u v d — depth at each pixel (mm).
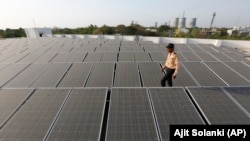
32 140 3158
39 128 3445
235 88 4809
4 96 4652
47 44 16938
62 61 9570
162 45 16594
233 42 23141
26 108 4109
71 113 3908
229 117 3691
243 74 6762
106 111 4305
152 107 4098
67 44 16875
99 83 6172
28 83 6098
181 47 15453
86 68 7633
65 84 6059
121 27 52719
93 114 3871
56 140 3164
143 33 51281
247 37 36469
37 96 4633
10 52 12172
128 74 6988
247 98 4348
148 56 10641
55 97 4574
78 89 4949
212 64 7969
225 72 6965
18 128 3451
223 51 13203
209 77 6516
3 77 6609
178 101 4309
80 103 4293
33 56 10570
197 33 43688
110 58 10188
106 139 3195
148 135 3277
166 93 4656
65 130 3400
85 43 17797
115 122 3623
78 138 3211
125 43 18078
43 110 4023
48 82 6199
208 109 3971
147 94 4617
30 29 34562
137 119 3701
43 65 8039
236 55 11117
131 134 3307
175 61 5227
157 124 3551
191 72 6988
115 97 4504
